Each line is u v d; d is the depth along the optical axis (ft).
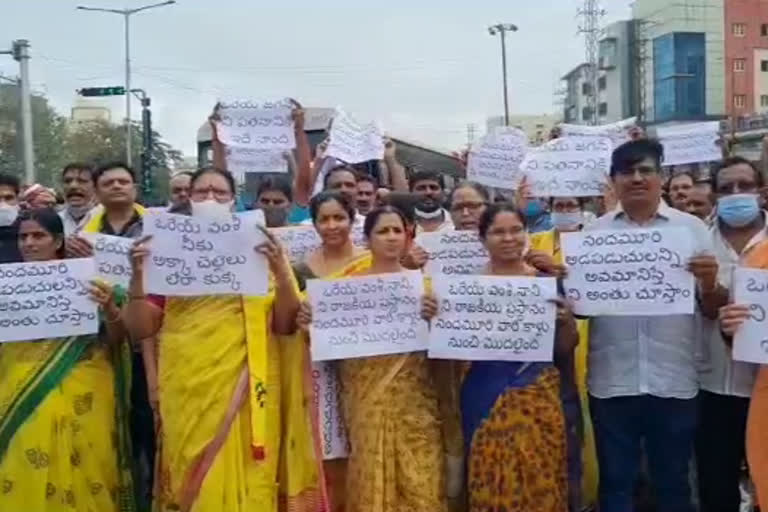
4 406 17.20
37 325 17.01
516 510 16.65
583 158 24.07
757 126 110.11
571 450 17.44
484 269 18.16
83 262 17.10
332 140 30.17
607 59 227.61
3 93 163.22
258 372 16.83
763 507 16.76
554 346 17.17
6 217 23.20
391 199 24.32
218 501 16.46
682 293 16.60
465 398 17.24
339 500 18.21
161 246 16.74
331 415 17.89
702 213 23.66
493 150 29.71
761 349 16.15
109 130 221.87
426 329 17.17
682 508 17.52
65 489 17.17
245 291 16.74
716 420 18.80
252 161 27.73
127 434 18.24
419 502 16.97
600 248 16.89
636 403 17.38
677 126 31.14
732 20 234.38
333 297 17.19
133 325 16.98
